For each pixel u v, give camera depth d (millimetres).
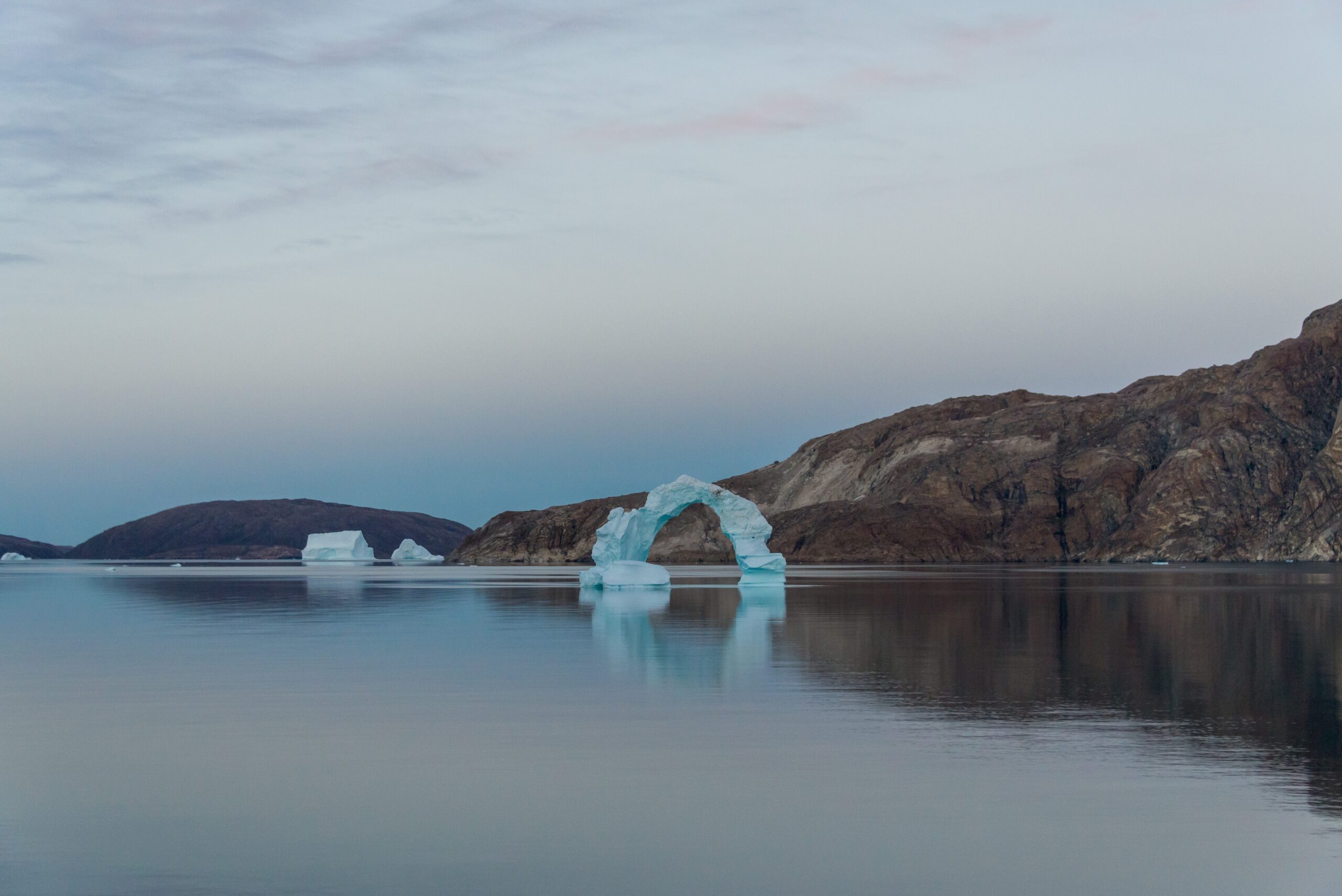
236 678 32125
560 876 14172
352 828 16250
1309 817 16453
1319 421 199375
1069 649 38656
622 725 23797
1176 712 25188
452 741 22234
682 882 13922
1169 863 14477
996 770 19469
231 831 16172
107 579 139625
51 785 18844
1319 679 30547
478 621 54062
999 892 13523
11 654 39219
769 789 18266
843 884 13828
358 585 110438
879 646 39781
